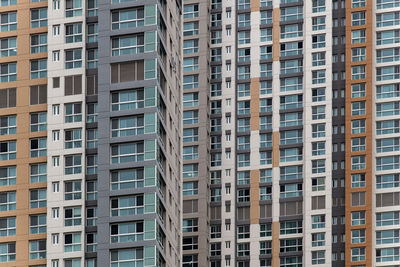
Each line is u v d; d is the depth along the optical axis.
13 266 135.38
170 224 143.00
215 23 191.62
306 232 179.50
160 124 139.75
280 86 186.25
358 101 182.62
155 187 134.25
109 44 139.00
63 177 136.38
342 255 178.12
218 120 187.75
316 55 185.75
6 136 139.50
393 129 181.38
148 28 139.25
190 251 181.50
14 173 138.25
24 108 140.00
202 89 187.75
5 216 137.12
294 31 187.62
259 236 181.75
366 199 178.88
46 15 142.62
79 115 138.00
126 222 133.50
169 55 146.75
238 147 186.12
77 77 139.12
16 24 142.88
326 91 183.88
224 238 182.88
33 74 141.12
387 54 184.12
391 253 177.12
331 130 182.62
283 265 179.50
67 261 134.00
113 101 137.50
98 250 132.62
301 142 183.38
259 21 189.62
